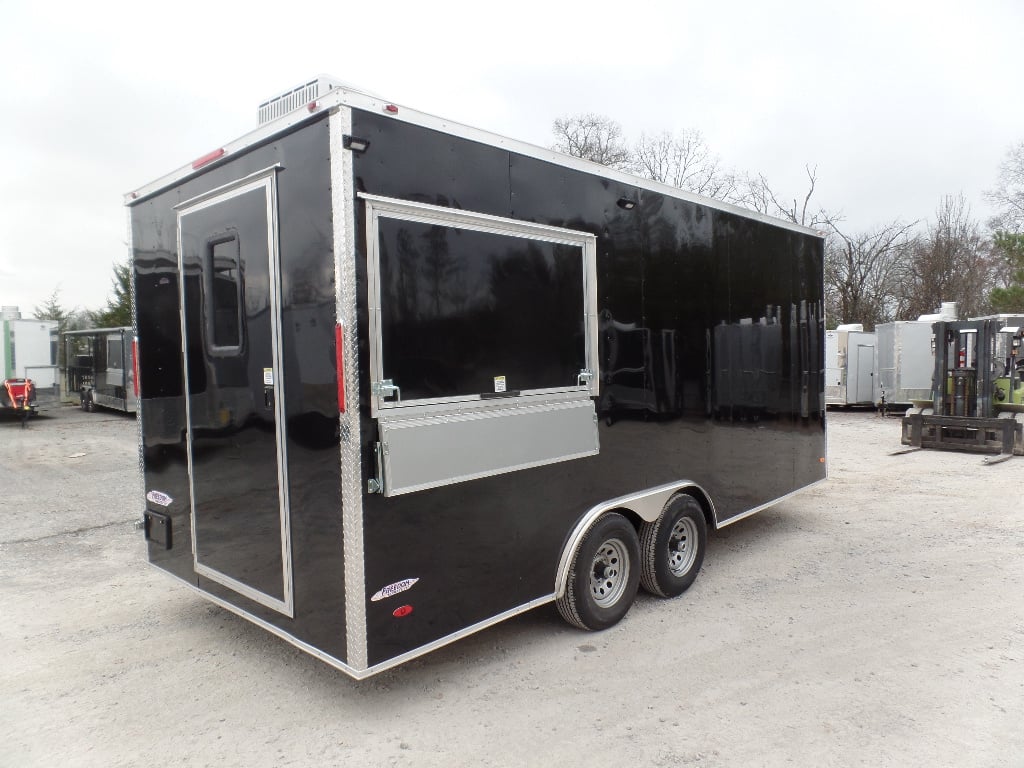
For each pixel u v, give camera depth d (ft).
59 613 14.19
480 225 10.35
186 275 11.72
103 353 56.18
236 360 10.69
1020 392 35.47
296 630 10.00
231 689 10.93
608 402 12.82
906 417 36.83
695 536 15.33
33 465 32.63
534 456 11.30
